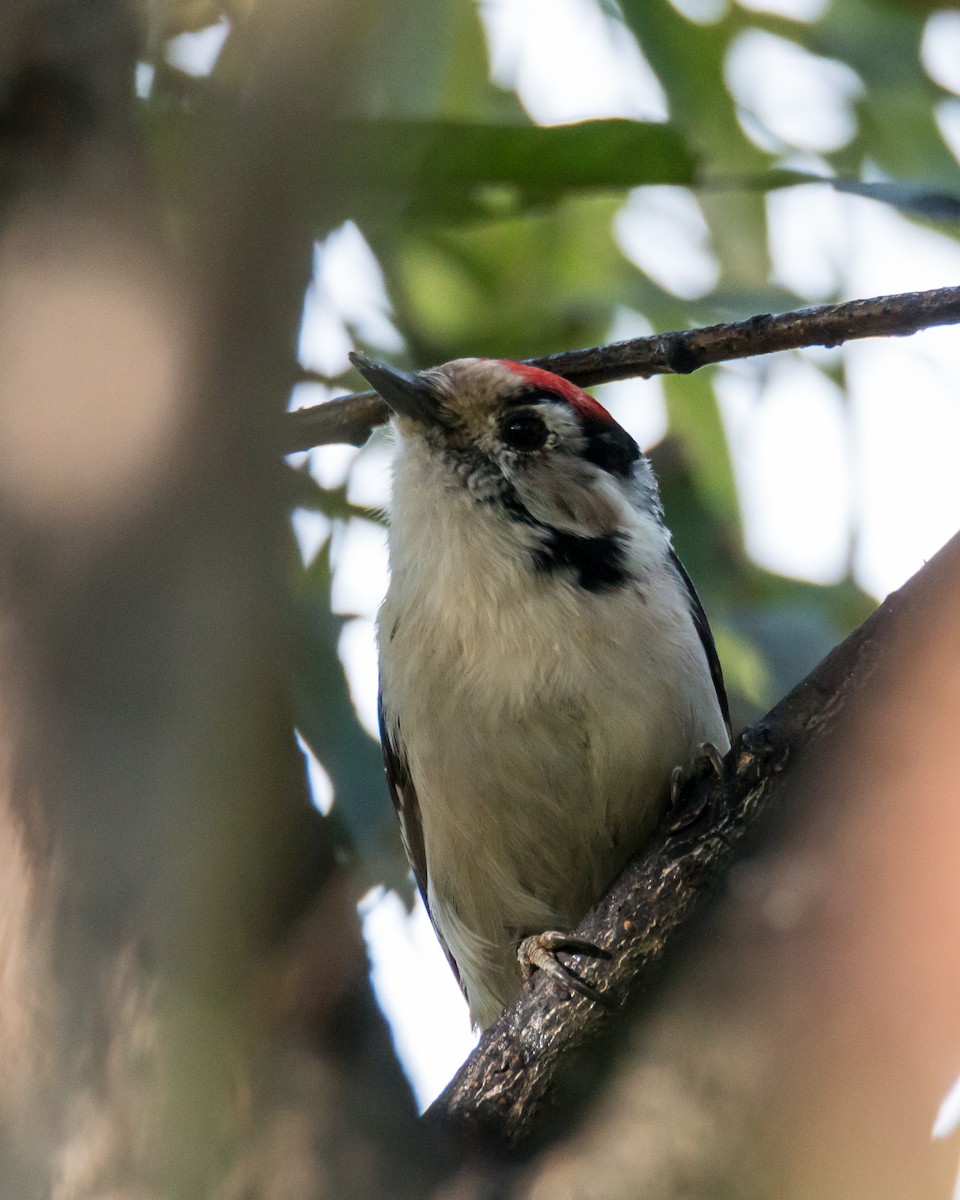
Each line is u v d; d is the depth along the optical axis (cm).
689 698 969
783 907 641
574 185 891
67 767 432
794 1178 573
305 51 448
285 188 443
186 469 432
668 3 1344
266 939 445
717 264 1376
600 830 965
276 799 446
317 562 1104
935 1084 600
